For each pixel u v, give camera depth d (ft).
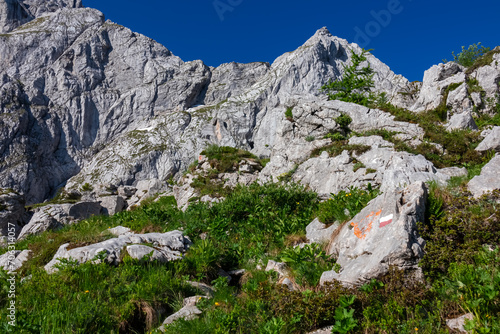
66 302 19.93
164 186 96.99
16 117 277.85
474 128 56.54
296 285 22.33
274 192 42.86
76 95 322.55
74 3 423.64
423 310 16.39
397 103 94.63
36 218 59.41
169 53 382.63
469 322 13.87
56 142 299.58
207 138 293.64
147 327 19.56
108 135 321.73
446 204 22.89
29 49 328.70
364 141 51.90
